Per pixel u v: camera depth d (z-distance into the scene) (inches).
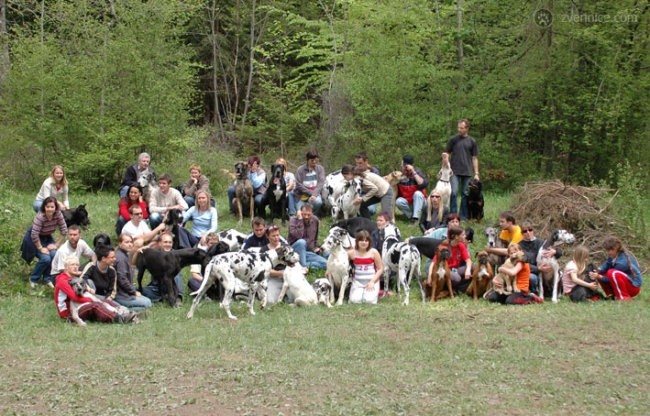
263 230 461.7
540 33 882.1
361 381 290.2
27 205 623.5
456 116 860.0
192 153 834.8
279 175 557.0
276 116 1114.7
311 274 488.4
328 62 1036.5
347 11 999.0
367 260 453.4
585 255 448.5
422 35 933.8
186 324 382.6
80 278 388.5
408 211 592.4
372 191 549.0
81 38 809.5
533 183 582.9
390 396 273.6
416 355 326.0
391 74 837.8
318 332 365.1
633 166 882.8
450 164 601.6
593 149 882.8
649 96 871.1
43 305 425.4
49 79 751.7
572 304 430.0
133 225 476.4
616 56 858.8
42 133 755.4
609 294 450.3
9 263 483.8
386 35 920.3
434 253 471.5
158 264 426.3
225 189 794.8
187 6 890.1
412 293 470.0
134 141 740.0
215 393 275.7
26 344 343.3
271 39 1221.7
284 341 348.2
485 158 906.7
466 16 960.9
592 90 870.4
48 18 903.1
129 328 373.4
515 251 432.1
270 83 1101.7
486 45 925.2
